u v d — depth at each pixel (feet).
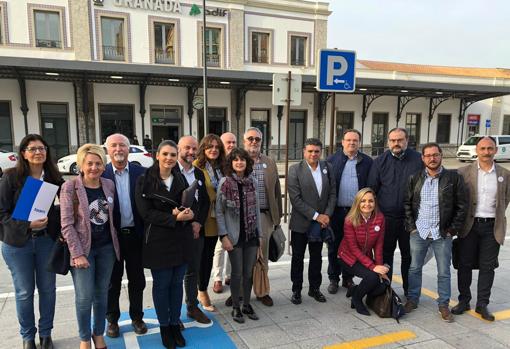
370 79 71.87
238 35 73.15
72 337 10.98
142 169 11.19
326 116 80.84
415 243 12.59
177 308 10.73
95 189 9.77
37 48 61.05
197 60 71.05
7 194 9.28
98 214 9.67
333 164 14.70
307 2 77.87
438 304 12.61
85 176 9.55
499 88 79.97
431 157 11.96
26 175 9.49
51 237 9.73
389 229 13.46
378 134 86.33
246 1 72.90
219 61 73.10
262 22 75.46
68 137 64.03
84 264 9.20
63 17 61.93
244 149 12.18
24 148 9.37
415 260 12.66
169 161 10.05
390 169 13.39
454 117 91.20
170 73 59.57
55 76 59.26
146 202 10.03
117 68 56.80
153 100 68.49
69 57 62.95
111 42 65.67
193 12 69.41
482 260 12.38
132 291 11.17
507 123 96.89
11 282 15.05
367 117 84.33
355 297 12.76
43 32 61.57
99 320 10.12
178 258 10.28
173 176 10.50
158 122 69.51
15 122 60.70
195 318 12.03
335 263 14.64
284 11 76.59
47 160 9.90
